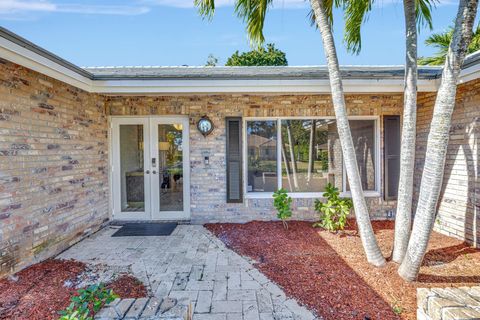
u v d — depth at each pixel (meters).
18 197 3.45
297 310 2.59
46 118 3.97
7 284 3.06
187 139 5.79
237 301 2.77
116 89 4.73
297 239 4.54
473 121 4.19
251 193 5.79
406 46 3.41
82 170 4.86
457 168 4.50
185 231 5.18
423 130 5.24
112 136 5.84
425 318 2.26
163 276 3.34
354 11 4.83
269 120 5.77
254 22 4.66
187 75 4.64
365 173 5.81
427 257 3.71
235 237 4.76
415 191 5.46
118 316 2.35
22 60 3.21
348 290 2.89
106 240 4.75
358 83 4.68
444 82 2.73
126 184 5.91
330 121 5.79
